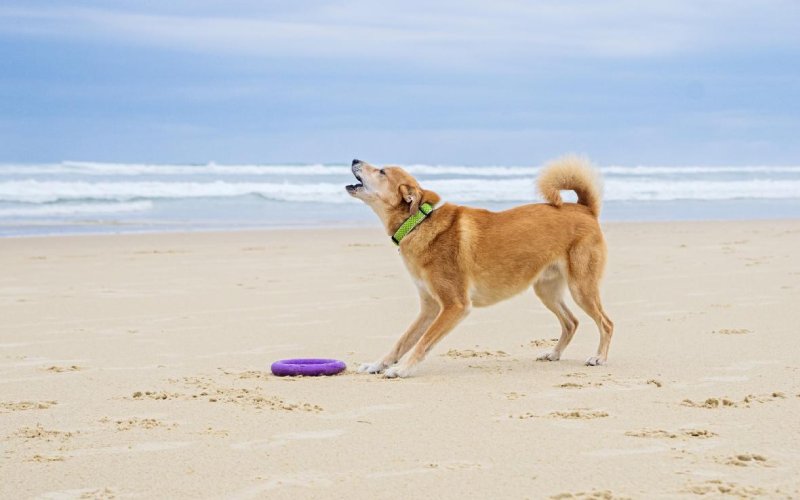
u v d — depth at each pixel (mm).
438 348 7680
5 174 29141
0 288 10805
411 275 7031
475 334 8273
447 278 6824
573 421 5129
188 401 5656
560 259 7039
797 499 3752
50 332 8148
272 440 4762
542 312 9398
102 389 6008
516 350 7574
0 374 6480
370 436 4844
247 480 4098
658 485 3967
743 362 6754
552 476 4121
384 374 6508
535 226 7004
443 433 4895
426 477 4125
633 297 10102
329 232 18984
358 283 11391
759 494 3818
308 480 4098
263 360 7109
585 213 7191
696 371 6496
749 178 39812
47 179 29344
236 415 5289
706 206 28984
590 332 8336
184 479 4117
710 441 4652
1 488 3996
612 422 5086
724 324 8375
